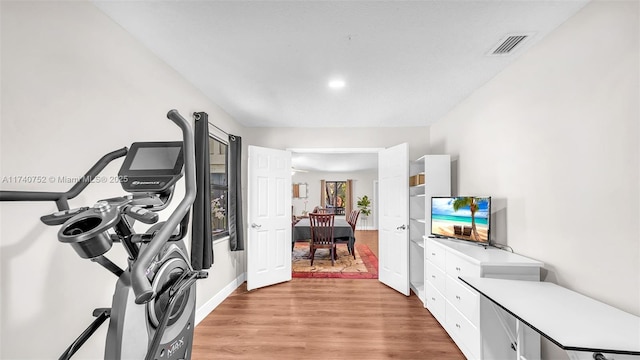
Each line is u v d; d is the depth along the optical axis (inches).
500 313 78.6
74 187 54.2
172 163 57.5
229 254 156.3
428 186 146.0
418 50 90.0
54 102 59.0
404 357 93.8
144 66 87.2
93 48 68.4
